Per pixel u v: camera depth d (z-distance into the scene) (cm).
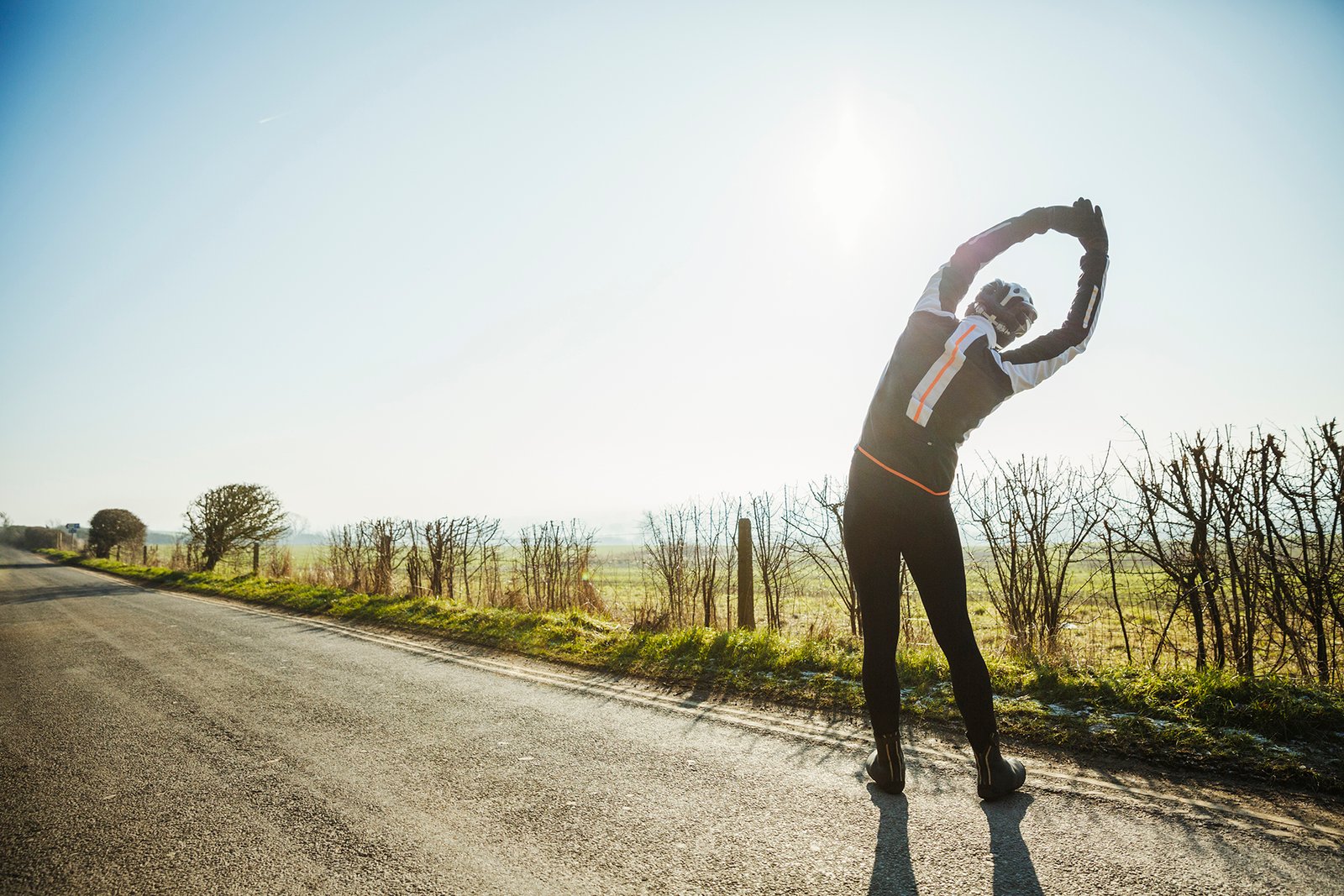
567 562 1016
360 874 222
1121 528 522
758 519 784
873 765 277
